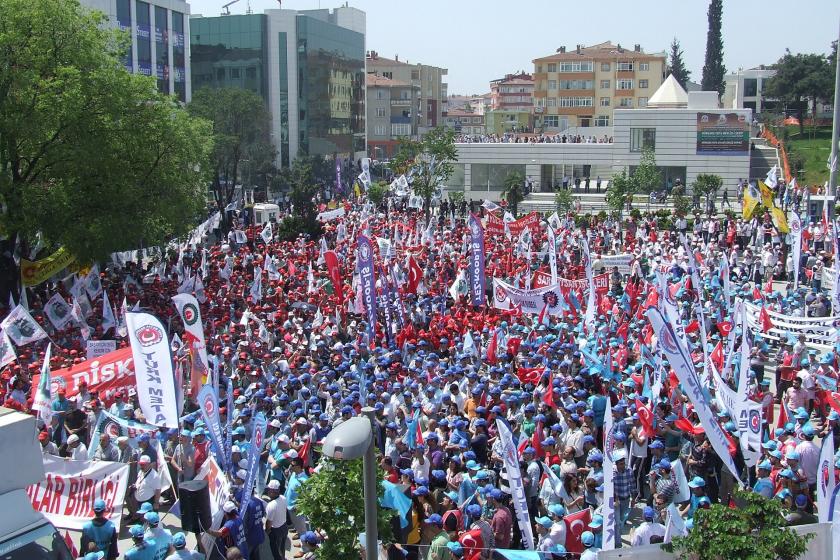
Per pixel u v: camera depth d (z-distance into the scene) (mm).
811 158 97062
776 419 21422
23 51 30453
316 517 11430
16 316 20875
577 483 14578
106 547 13141
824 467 12188
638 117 80125
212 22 106938
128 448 16125
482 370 22656
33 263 31078
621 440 15227
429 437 15586
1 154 30797
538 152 82750
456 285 30438
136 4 80188
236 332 25609
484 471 14016
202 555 12250
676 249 42625
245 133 82125
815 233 44938
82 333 25406
